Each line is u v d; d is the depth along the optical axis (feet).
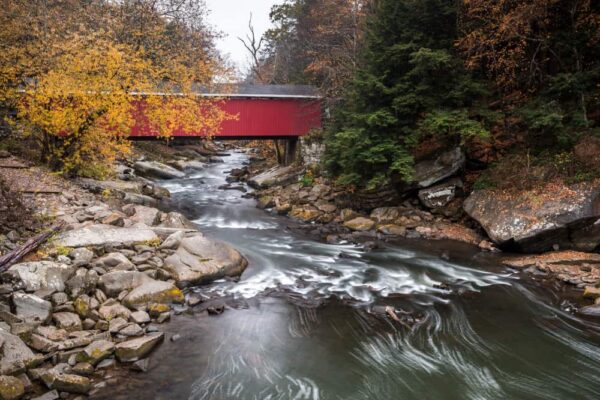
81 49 43.06
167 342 22.43
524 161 44.80
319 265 36.76
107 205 39.65
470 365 21.81
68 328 21.24
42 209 32.86
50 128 41.93
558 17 47.52
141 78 44.42
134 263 28.58
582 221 37.06
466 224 48.93
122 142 47.50
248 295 29.30
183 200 63.46
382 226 48.37
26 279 22.62
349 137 47.98
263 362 21.34
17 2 52.65
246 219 53.26
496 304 29.43
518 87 53.21
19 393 16.56
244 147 149.79
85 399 17.39
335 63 77.05
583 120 41.63
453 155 50.34
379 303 29.14
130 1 60.29
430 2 49.85
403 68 50.52
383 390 19.49
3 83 43.55
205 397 18.19
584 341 24.47
